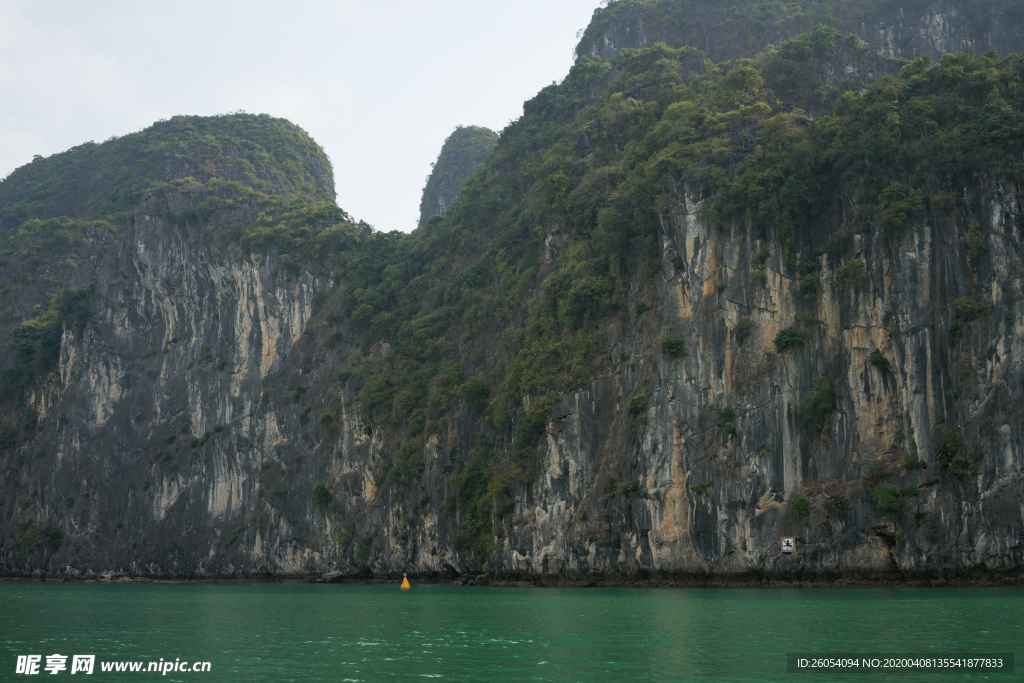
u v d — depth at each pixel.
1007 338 61.84
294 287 124.06
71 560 124.75
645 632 42.69
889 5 111.12
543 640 41.41
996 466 60.09
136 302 135.00
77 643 43.88
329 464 110.25
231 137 175.12
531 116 113.62
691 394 71.44
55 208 184.38
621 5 123.44
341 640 43.41
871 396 66.38
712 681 31.23
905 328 65.62
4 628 50.88
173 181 139.38
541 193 93.06
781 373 68.69
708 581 68.56
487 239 106.44
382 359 112.00
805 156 71.81
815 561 64.12
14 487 136.62
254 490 116.88
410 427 99.44
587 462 77.94
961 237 65.50
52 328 141.50
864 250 68.50
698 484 68.94
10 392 143.88
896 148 67.94
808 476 66.69
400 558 97.62
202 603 69.38
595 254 82.81
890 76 74.12
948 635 38.81
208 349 127.88
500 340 92.88
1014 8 102.31
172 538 118.62
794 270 70.62
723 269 72.50
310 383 117.88
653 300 77.19
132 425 129.00
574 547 76.12
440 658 37.22
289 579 109.12
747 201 72.69
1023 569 58.38
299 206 134.50
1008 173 64.56
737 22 113.06
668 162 77.44
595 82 107.75
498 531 84.12
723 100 82.00
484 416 90.44
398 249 122.88
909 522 61.81
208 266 129.75
